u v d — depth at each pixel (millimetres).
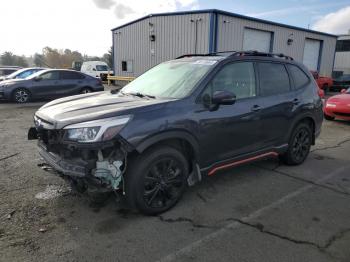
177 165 3637
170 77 4242
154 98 3820
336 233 3250
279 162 5508
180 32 18656
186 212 3637
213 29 17234
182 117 3529
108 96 4238
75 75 13898
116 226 3303
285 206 3834
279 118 4742
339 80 23922
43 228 3215
